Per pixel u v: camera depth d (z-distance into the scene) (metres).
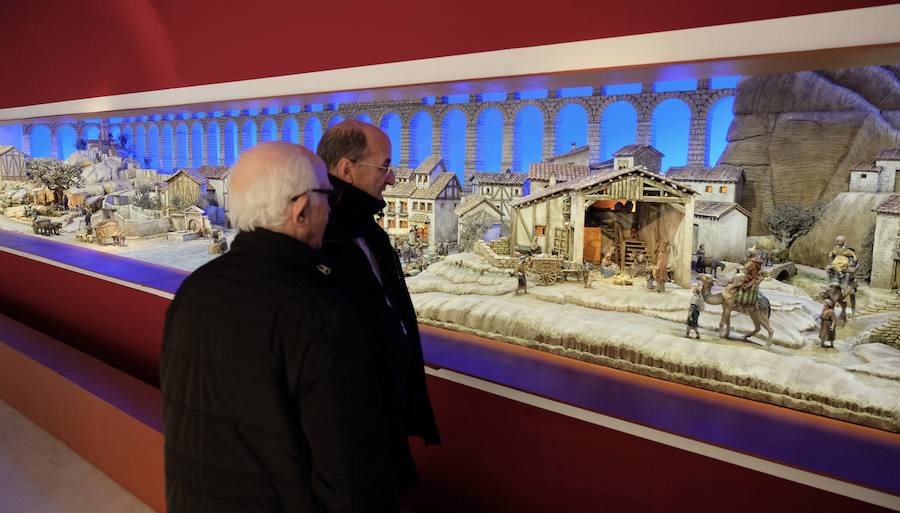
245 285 1.10
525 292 2.07
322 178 1.19
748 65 1.52
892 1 1.27
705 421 1.56
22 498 2.75
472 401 2.08
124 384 3.08
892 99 1.38
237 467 1.11
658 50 1.59
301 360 1.06
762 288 1.59
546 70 1.81
